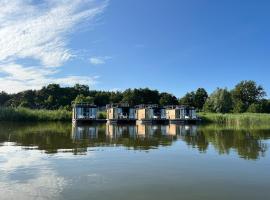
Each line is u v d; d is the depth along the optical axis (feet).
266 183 48.29
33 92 446.60
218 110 385.91
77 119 215.51
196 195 42.22
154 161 65.77
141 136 122.72
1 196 40.91
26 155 72.18
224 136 124.06
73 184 46.91
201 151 80.43
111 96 442.50
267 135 128.88
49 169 57.06
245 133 139.85
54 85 443.32
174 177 51.70
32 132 136.15
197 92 464.24
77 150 81.05
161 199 40.57
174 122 252.21
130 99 418.31
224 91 391.45
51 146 88.53
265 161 65.92
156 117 261.03
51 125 196.34
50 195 41.52
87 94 447.83
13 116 242.17
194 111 261.03
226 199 40.70
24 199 39.75
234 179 50.65
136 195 42.01
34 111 259.19
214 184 47.67
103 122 264.93
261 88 481.46
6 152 76.64
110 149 83.51
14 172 54.39
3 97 482.69
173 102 451.94
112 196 41.50
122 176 52.11
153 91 453.58
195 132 146.72
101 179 50.06
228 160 67.00
